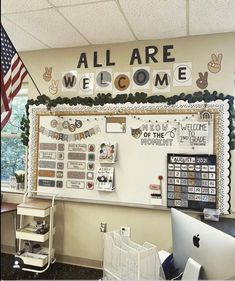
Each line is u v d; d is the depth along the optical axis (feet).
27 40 9.38
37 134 10.15
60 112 9.90
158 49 9.10
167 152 8.79
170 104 8.75
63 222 9.88
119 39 9.19
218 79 8.51
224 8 6.95
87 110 9.63
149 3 6.79
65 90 10.03
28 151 10.25
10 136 11.03
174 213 4.25
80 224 9.71
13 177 10.88
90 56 9.79
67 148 9.80
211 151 8.37
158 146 8.87
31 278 8.74
